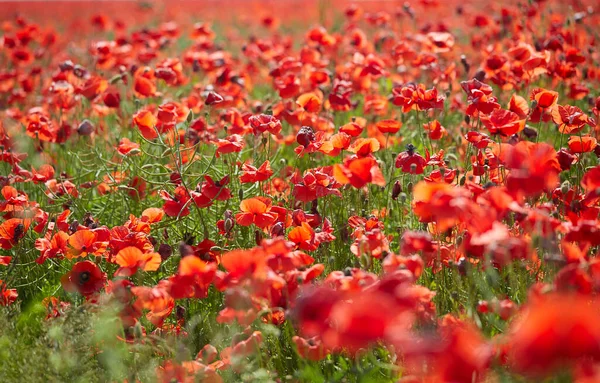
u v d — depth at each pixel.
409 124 4.52
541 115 3.81
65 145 4.48
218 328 3.54
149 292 3.29
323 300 3.09
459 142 4.14
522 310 3.26
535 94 3.73
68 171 4.43
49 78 5.39
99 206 4.07
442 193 3.19
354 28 6.08
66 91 4.39
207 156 4.22
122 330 3.38
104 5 11.68
